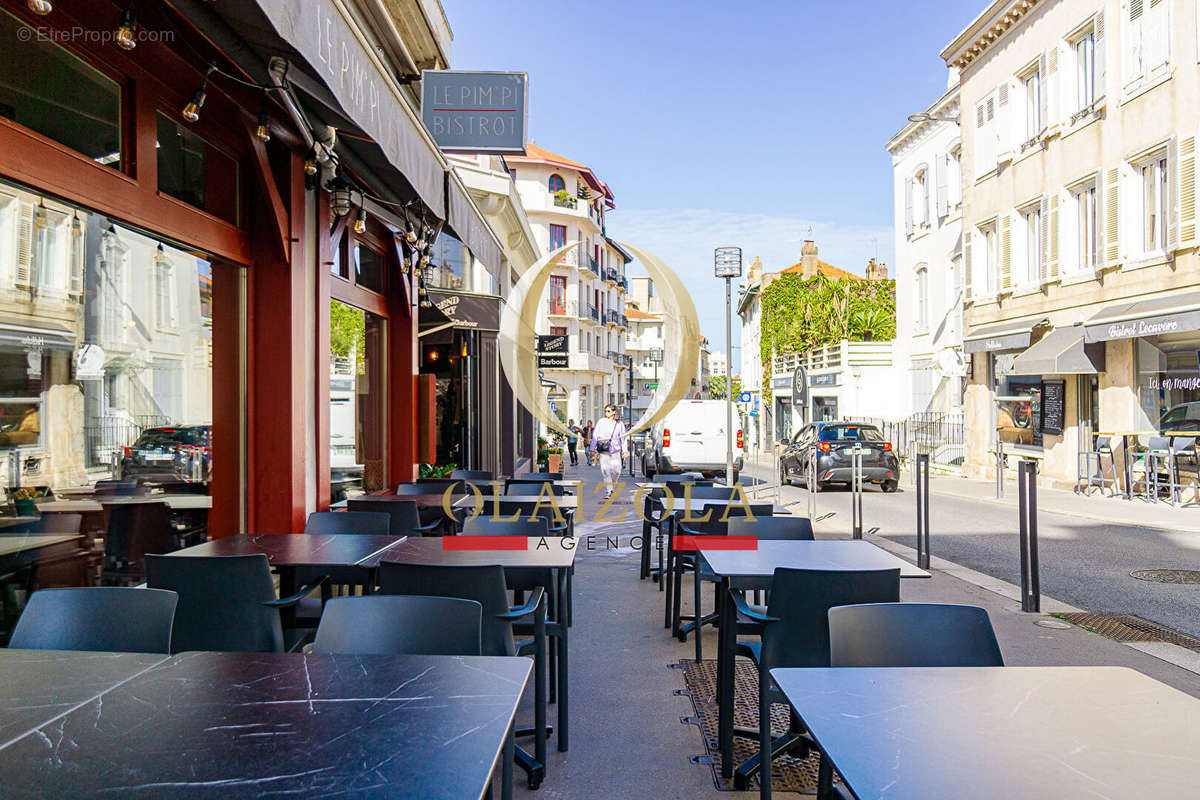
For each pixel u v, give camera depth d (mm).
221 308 5949
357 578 4379
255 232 6223
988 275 21969
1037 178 19062
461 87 8812
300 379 6457
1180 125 14398
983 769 1815
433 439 11969
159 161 5008
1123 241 15961
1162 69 14852
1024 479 6707
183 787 1684
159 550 5285
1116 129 16141
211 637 3729
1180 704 2242
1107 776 1789
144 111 4805
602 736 4223
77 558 4562
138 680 2340
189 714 2080
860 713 2154
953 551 10070
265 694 2227
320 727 1999
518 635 4602
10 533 4109
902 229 28625
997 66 20766
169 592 2889
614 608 7086
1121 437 15711
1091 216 17547
